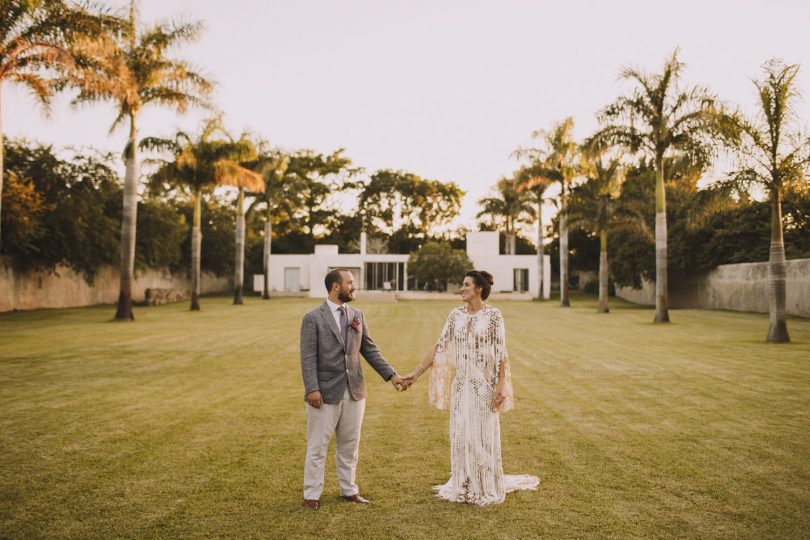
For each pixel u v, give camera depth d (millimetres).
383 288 51125
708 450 5477
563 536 3650
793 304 24469
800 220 28594
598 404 7465
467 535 3670
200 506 4156
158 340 14922
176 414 6953
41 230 26609
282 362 11242
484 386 4305
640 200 30781
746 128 14789
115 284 37281
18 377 9492
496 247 50500
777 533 3699
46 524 3838
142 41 22297
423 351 12930
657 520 3893
